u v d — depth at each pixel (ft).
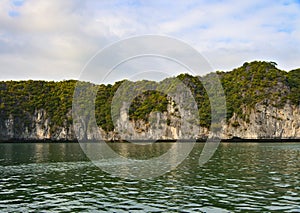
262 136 470.80
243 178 116.57
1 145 392.68
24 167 156.66
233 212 73.82
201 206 78.84
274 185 102.94
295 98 485.15
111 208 78.02
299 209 75.56
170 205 80.02
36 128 536.42
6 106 540.93
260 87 499.92
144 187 102.06
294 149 267.80
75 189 100.48
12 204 82.64
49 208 78.64
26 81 592.19
